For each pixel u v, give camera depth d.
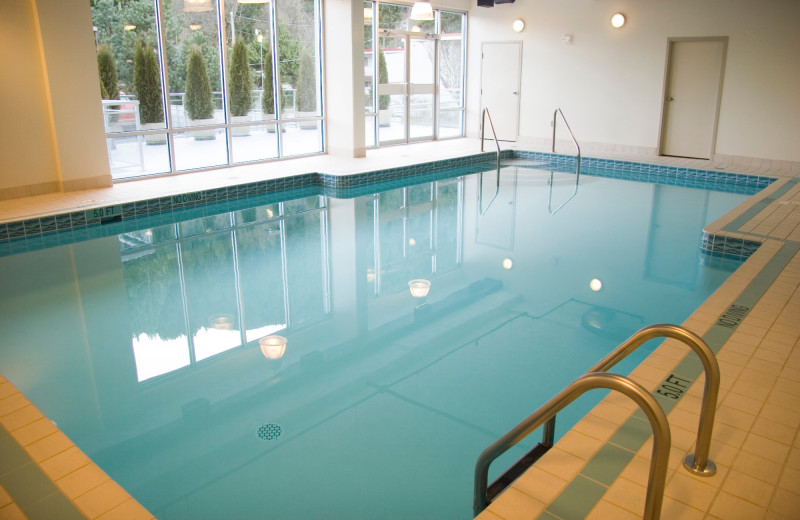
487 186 9.57
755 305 4.22
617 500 2.25
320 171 9.30
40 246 6.30
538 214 7.92
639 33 11.00
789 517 2.17
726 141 10.53
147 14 8.19
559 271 5.85
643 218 7.69
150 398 3.66
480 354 4.20
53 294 5.18
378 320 4.80
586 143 12.09
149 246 6.45
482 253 6.40
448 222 7.56
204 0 8.77
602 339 4.41
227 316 4.86
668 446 1.69
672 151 11.22
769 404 2.93
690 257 6.19
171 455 3.10
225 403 3.61
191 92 8.91
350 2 9.85
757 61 9.93
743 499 2.26
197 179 8.59
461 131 13.80
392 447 3.15
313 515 2.65
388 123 12.24
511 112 13.02
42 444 2.75
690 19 10.42
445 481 2.88
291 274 5.79
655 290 5.33
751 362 3.37
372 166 9.77
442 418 3.42
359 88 10.40
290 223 7.40
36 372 3.93
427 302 5.15
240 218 7.56
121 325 4.65
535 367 4.02
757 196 7.83
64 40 7.21
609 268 5.91
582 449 2.57
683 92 10.84
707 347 2.16
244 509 2.69
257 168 9.52
